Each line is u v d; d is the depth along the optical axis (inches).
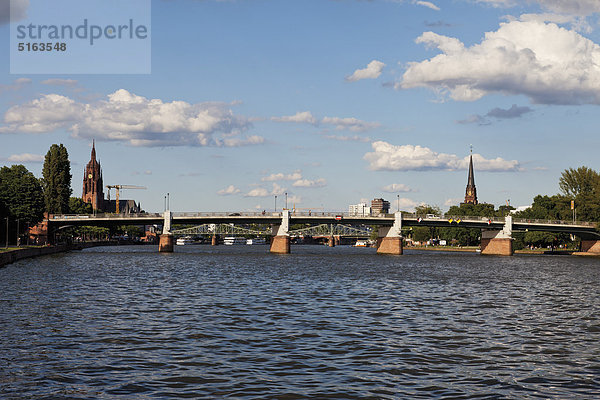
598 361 1546.5
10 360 1496.1
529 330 1998.0
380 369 1443.2
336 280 3956.7
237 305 2571.4
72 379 1334.9
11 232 7071.9
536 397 1238.3
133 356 1555.1
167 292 3095.5
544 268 5585.6
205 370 1421.0
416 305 2630.4
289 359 1535.4
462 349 1676.9
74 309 2385.6
